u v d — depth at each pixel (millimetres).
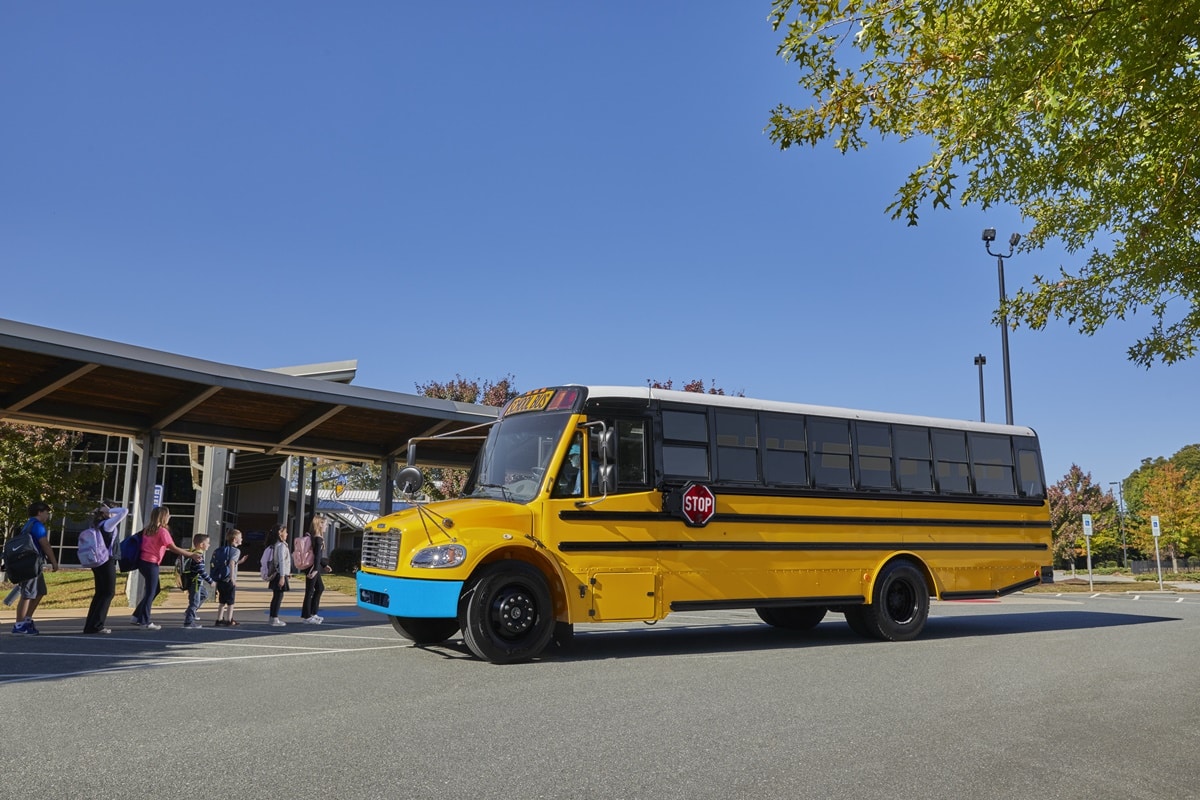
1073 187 7305
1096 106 6094
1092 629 14938
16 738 5949
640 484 10883
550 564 10109
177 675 8594
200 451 29484
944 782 5230
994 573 14023
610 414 10867
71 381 14836
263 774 5117
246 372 15773
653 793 4898
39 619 14664
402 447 21188
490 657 9633
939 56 6371
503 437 11266
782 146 7246
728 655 10789
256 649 10781
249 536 42188
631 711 7109
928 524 13344
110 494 35062
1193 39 5543
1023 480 14688
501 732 6285
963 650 11578
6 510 20406
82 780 4957
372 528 10727
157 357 14539
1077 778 5367
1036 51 5734
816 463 12422
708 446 11508
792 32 6785
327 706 7125
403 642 11641
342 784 4941
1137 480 104562
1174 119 6219
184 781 4953
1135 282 8398
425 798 4723
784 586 11836
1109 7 5434
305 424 18516
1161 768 5625
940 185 6566
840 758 5746
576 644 12188
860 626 13047
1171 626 15477
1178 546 56188
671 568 10953
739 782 5152
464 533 9766
